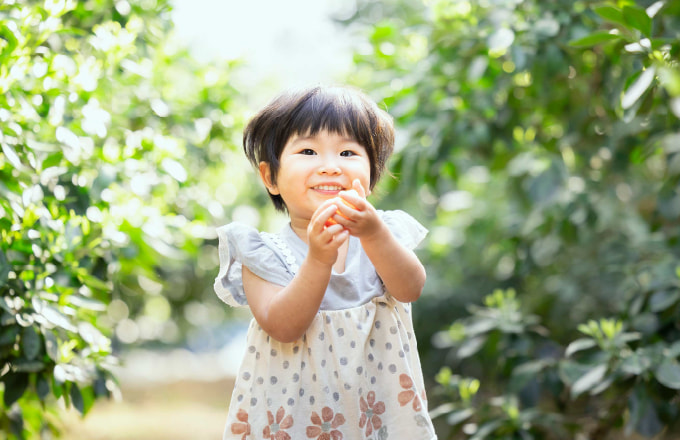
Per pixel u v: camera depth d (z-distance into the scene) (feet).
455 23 10.45
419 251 17.21
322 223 4.50
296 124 5.02
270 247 5.12
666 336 8.97
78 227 7.14
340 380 4.98
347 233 4.56
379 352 5.16
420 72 10.78
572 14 9.50
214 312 28.60
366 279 5.23
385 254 4.73
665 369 7.98
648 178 14.49
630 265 11.54
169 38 10.21
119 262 8.47
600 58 10.27
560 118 11.53
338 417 4.98
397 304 5.39
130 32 8.28
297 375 5.01
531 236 13.00
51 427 8.96
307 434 4.96
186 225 8.77
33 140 7.22
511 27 9.41
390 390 5.09
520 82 10.54
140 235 8.13
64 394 7.20
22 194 6.81
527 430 9.20
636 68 7.55
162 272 15.70
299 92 5.18
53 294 6.92
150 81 9.74
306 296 4.62
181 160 9.45
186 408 29.07
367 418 5.04
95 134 8.05
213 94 10.67
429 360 18.52
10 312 6.51
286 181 5.04
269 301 4.87
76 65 7.89
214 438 22.82
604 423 9.64
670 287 9.00
